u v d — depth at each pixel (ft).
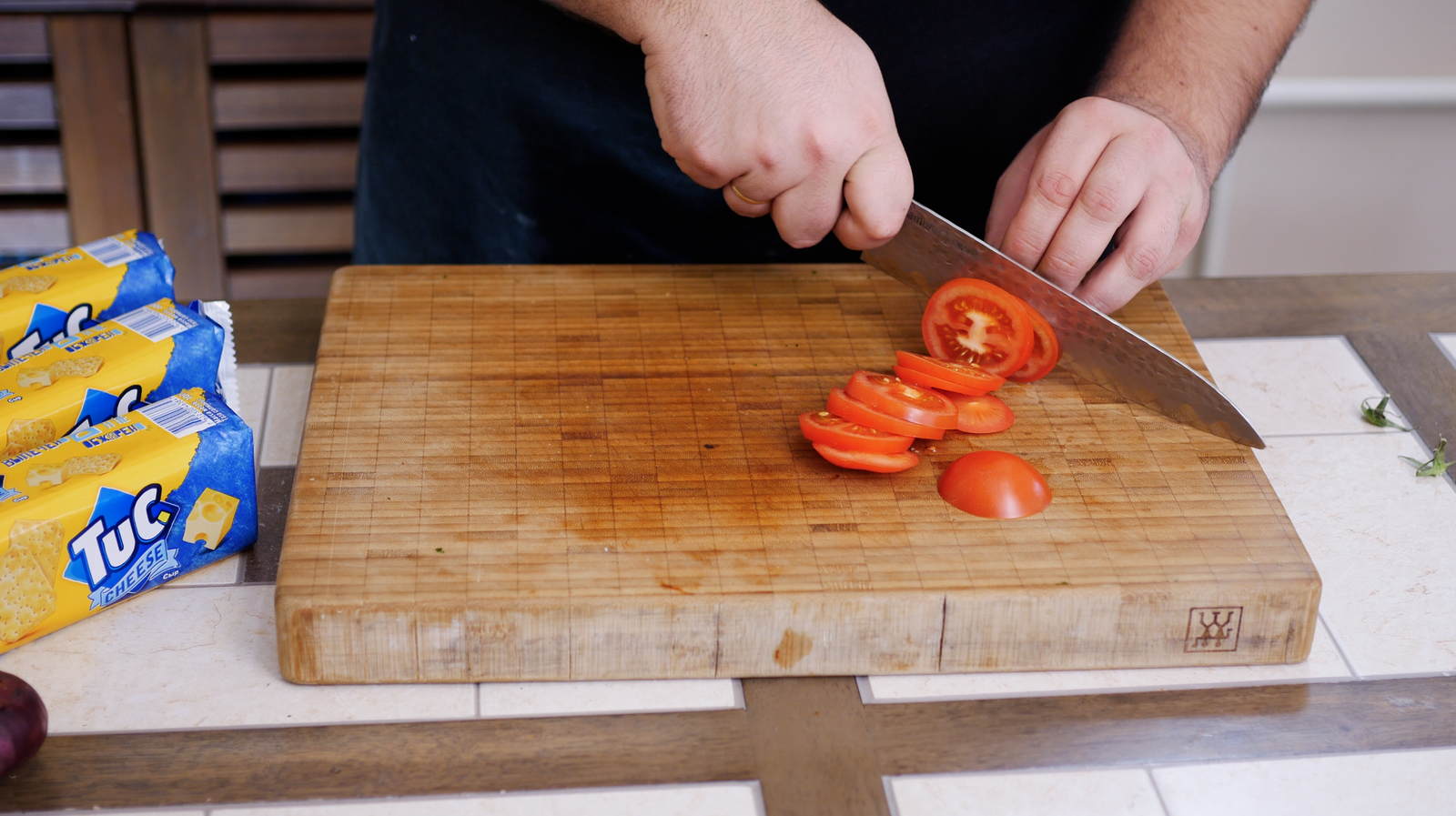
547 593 2.92
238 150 7.23
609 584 2.96
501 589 2.93
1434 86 7.79
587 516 3.17
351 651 2.92
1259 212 8.48
